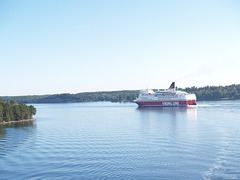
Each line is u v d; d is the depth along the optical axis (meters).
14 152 67.56
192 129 96.00
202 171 48.91
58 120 154.62
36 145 75.75
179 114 162.75
